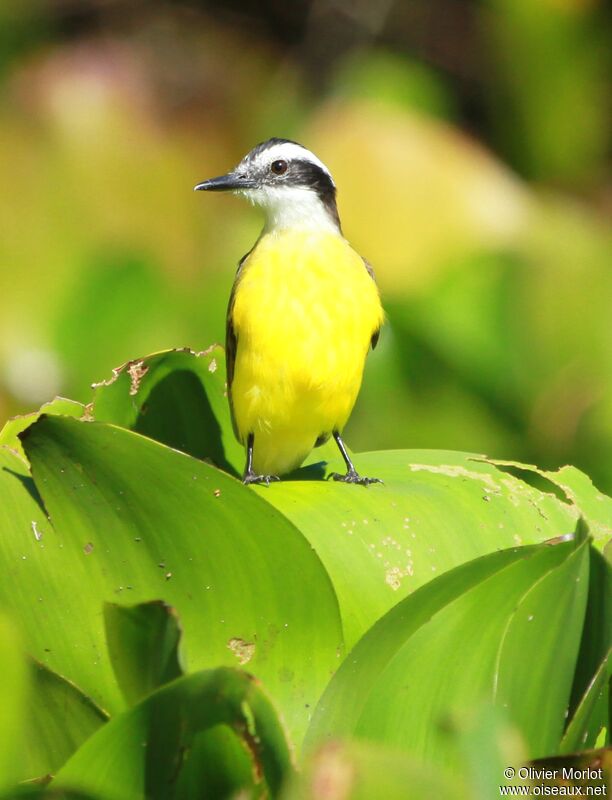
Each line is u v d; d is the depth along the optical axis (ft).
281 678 20.59
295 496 23.43
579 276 48.37
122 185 48.93
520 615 18.21
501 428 49.57
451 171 47.52
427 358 48.42
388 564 22.58
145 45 64.54
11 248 47.01
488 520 24.02
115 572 20.74
